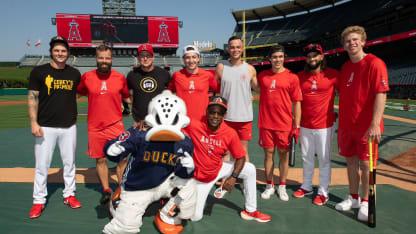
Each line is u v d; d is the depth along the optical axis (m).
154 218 3.08
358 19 36.19
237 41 3.62
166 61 52.22
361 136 3.01
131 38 48.88
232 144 2.77
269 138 3.57
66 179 3.31
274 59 3.42
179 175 2.64
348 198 3.31
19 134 8.52
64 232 2.73
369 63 2.90
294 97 3.41
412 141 6.92
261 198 3.63
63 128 3.17
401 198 3.46
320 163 3.50
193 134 2.81
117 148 2.49
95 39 47.41
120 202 2.59
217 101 2.68
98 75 3.37
